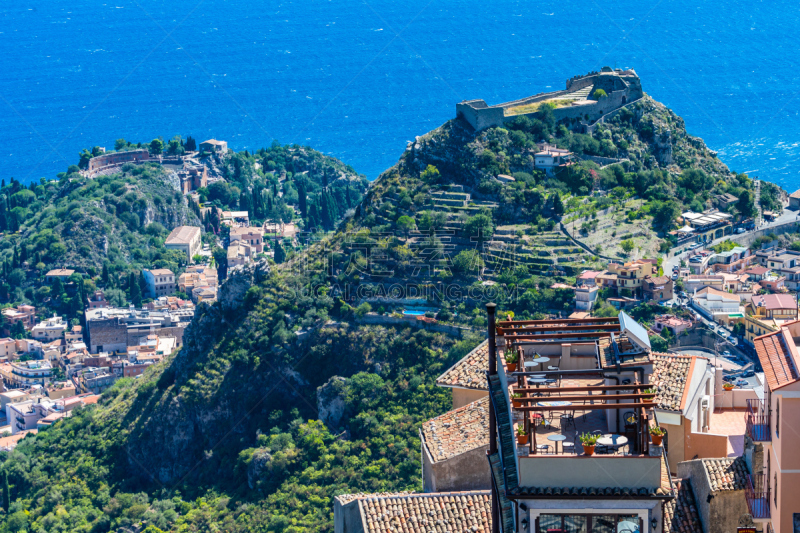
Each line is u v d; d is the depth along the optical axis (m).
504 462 37.31
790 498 43.22
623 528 35.22
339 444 184.50
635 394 36.62
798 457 43.00
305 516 165.50
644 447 35.59
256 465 186.75
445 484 58.12
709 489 48.28
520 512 35.97
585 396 36.34
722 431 61.50
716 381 65.75
